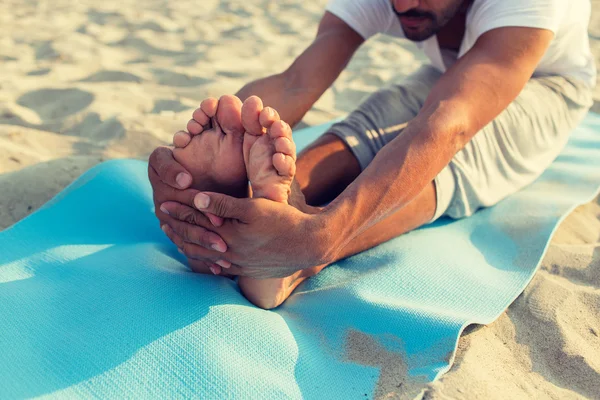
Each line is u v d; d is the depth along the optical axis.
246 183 1.20
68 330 1.16
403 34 1.84
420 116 1.27
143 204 1.67
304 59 1.66
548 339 1.33
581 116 1.94
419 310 1.28
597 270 1.57
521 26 1.38
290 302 1.38
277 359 1.16
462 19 1.69
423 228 1.65
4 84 2.78
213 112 1.11
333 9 1.74
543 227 1.63
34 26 3.79
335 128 1.65
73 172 1.91
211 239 1.10
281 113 1.59
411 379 1.16
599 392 1.21
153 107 2.63
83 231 1.55
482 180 1.65
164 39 3.70
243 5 4.55
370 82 3.17
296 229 1.06
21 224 1.54
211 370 1.09
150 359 1.10
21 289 1.28
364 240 1.47
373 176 1.16
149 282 1.28
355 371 1.17
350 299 1.33
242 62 3.38
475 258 1.54
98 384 1.05
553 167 2.03
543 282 1.50
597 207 1.95
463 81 1.32
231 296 1.28
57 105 2.59
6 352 1.10
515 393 1.17
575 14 1.73
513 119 1.69
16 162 2.02
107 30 3.80
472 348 1.26
